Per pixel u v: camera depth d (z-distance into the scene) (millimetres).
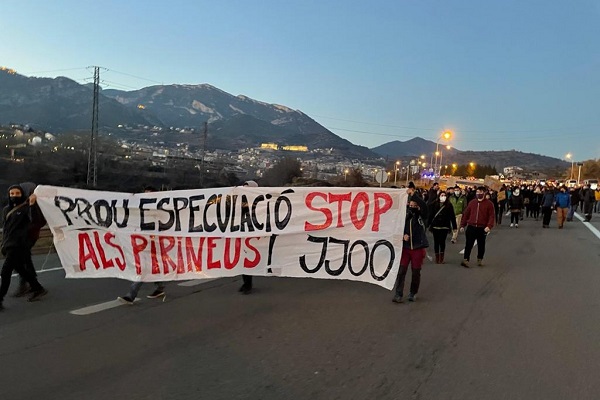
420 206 8273
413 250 8242
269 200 8695
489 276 10820
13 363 5203
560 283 10117
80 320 6789
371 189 8430
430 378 4988
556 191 28109
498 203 25203
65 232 8445
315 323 6828
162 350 5656
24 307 7441
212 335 6230
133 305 7680
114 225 8484
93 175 47031
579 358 5637
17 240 7465
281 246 8688
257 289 8953
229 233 8625
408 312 7539
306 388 4695
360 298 8359
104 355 5469
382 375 5043
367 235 8461
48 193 8367
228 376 4945
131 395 4484
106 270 8453
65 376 4883
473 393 4652
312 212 8664
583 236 19984
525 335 6492
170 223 8547
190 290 8820
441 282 10062
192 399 4422
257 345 5883
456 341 6188
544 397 4590
